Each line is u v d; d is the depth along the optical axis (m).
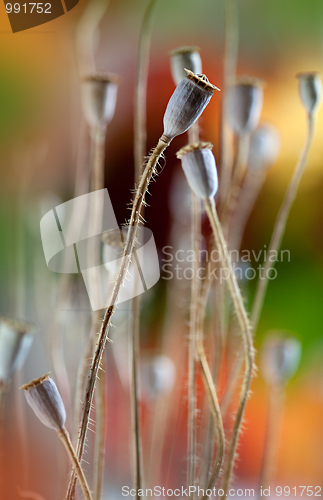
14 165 0.64
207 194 0.38
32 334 0.42
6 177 0.63
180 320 0.50
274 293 0.65
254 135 0.49
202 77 0.37
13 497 0.48
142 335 0.52
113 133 0.63
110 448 0.52
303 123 0.69
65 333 0.47
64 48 0.60
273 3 0.75
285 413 0.62
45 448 0.50
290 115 0.71
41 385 0.38
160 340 0.52
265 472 0.48
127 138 0.62
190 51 0.41
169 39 0.72
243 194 0.50
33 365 0.51
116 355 0.48
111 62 0.69
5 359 0.42
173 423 0.51
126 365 0.48
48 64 0.65
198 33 0.72
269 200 0.65
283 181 0.66
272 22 0.79
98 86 0.43
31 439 0.50
